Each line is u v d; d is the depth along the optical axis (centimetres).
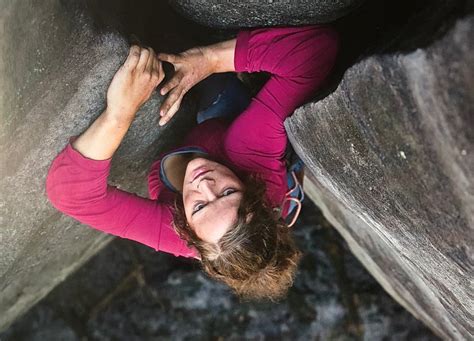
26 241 187
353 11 138
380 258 228
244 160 142
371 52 107
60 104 138
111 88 127
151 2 144
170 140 171
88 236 224
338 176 138
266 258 134
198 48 139
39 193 164
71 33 125
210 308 281
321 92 133
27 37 133
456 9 93
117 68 129
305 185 245
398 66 97
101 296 282
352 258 281
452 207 106
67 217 189
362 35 140
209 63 140
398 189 116
